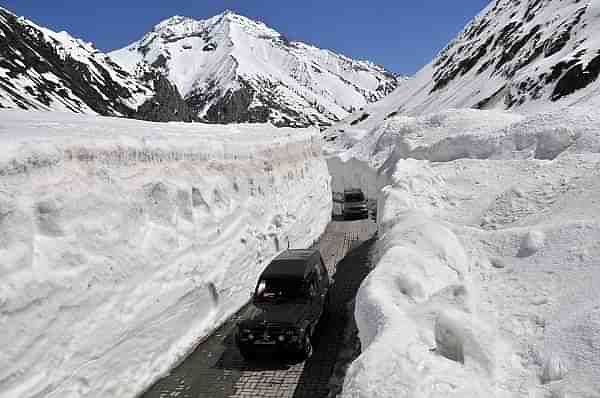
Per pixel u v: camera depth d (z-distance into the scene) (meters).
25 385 5.56
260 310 8.88
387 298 6.22
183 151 10.38
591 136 13.58
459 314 5.21
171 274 8.68
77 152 7.28
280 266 9.97
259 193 13.70
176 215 9.40
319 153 24.38
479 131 19.08
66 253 6.43
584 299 5.38
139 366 7.61
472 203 12.64
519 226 9.47
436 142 20.33
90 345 6.59
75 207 6.80
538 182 11.20
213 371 8.13
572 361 4.46
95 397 6.66
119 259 7.44
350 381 4.49
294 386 7.45
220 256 10.62
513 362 4.76
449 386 4.18
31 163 6.34
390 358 4.62
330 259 15.28
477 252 8.02
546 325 5.26
